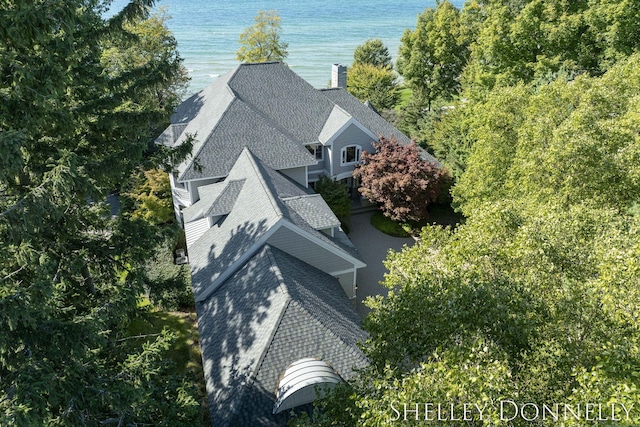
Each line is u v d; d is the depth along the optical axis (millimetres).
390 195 33844
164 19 50438
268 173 28625
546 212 15250
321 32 154750
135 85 21031
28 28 12070
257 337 17016
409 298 11633
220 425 15203
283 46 62000
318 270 23188
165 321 24969
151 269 27672
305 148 33250
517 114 25500
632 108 20531
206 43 133125
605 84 23125
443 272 13086
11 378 11656
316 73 103562
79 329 12016
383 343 11539
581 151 18609
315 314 17688
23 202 11938
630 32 32750
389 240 33969
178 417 13250
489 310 10492
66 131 16156
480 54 40594
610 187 18750
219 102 35625
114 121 18453
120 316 16250
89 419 12148
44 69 13219
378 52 71188
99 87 19188
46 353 12117
